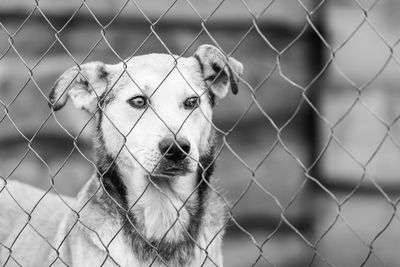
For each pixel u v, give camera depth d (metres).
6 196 4.59
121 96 3.70
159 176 3.53
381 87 6.38
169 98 3.60
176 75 3.67
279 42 6.96
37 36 7.02
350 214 6.43
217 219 3.66
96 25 7.02
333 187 6.59
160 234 3.59
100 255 3.51
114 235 3.25
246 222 6.78
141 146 3.53
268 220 6.75
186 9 6.92
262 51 6.95
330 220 6.52
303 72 6.84
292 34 6.88
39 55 7.03
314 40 6.80
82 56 7.01
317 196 6.65
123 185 3.67
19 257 4.23
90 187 3.75
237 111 6.88
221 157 6.83
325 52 6.68
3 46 7.04
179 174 3.40
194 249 3.58
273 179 6.79
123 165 3.65
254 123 6.89
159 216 3.60
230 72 3.54
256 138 6.89
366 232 6.35
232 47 6.96
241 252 6.68
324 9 6.63
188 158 3.38
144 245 3.56
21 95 6.91
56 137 6.88
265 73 6.93
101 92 3.83
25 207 4.52
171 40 6.98
